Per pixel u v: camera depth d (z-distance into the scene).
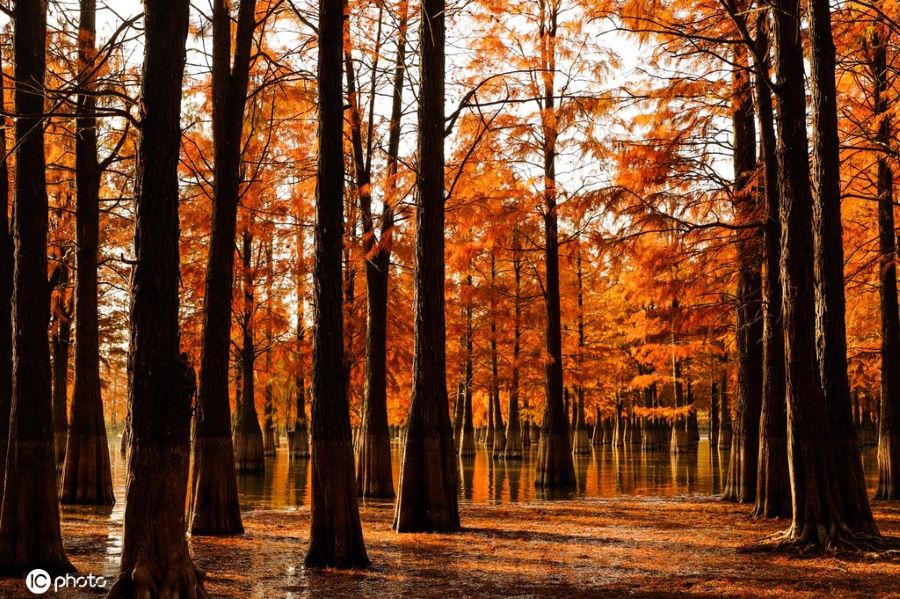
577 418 45.22
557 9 22.77
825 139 12.50
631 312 40.22
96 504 18.66
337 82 11.23
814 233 12.51
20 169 10.20
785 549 11.28
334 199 11.10
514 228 22.72
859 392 40.53
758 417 18.48
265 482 26.64
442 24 15.14
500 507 18.28
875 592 8.59
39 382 10.08
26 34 10.50
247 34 14.98
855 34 16.31
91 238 19.27
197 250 26.72
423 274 14.61
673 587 9.09
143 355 7.71
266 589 9.14
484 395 50.31
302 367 30.05
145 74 7.93
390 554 11.60
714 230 17.75
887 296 18.64
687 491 22.58
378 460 21.33
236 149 14.68
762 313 17.77
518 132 19.75
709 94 17.23
